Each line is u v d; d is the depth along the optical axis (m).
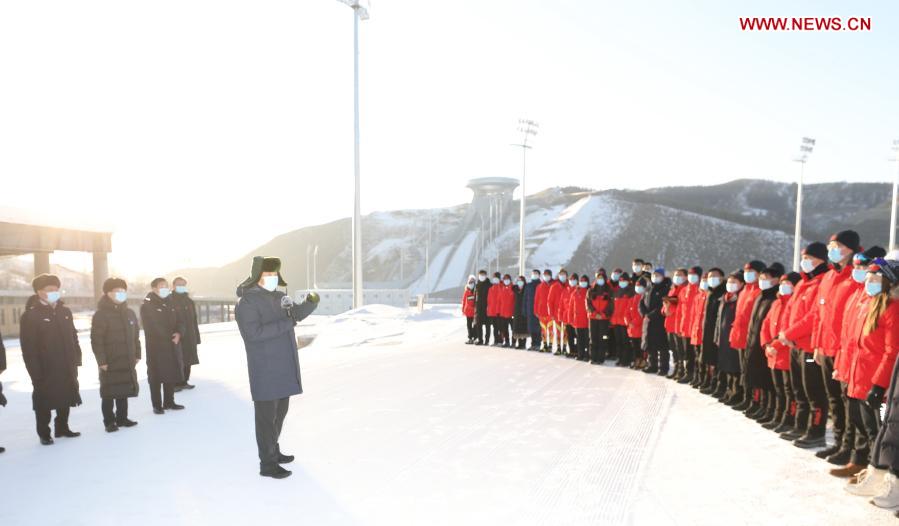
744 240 109.31
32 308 6.28
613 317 12.19
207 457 5.68
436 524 3.96
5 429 7.11
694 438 6.23
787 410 6.41
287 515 4.16
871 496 4.38
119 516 4.18
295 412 7.61
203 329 28.52
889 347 4.35
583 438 6.23
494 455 5.62
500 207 140.00
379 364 12.30
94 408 8.45
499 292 15.93
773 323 6.55
